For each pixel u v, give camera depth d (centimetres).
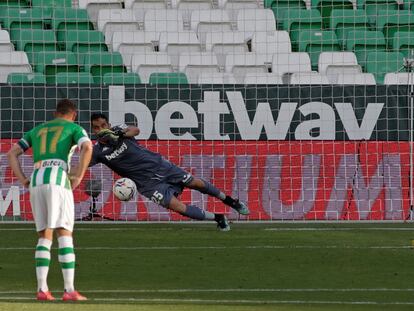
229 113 5397
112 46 6450
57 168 2864
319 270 3638
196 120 5391
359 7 6856
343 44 6425
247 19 6612
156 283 3328
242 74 6256
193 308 2634
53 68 6109
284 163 5397
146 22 6600
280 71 6266
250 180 5397
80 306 2631
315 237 4619
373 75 6131
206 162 5384
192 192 5359
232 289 3180
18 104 5312
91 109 5350
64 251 2845
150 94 5381
